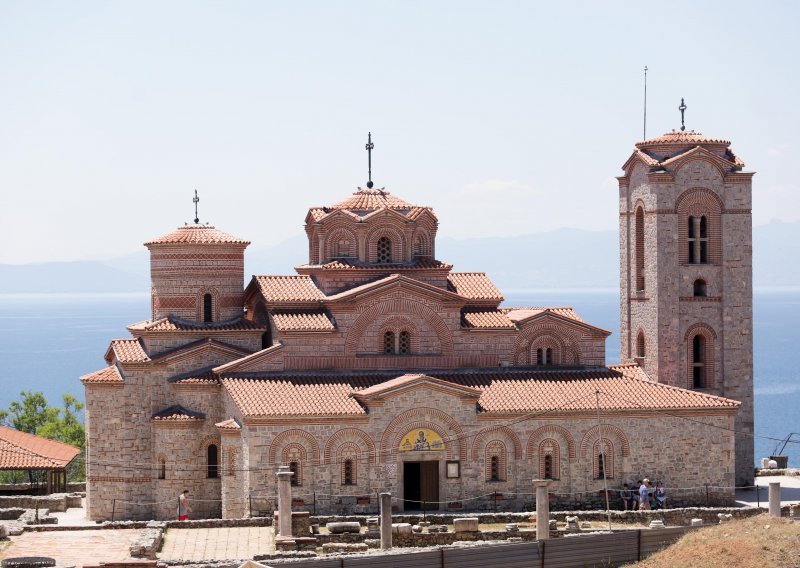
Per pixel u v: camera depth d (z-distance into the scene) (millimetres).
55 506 124375
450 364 121875
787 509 110875
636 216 131125
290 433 111625
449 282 128500
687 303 127812
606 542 87438
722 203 128500
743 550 83188
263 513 110812
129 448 119688
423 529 102688
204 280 124500
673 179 127000
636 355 131250
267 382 116188
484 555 84812
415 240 127062
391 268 124625
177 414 118188
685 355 127688
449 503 114500
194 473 118188
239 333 123750
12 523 108875
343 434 112750
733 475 118625
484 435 115500
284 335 118500
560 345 124500
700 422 118375
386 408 113438
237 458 113000
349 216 124875
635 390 119750
